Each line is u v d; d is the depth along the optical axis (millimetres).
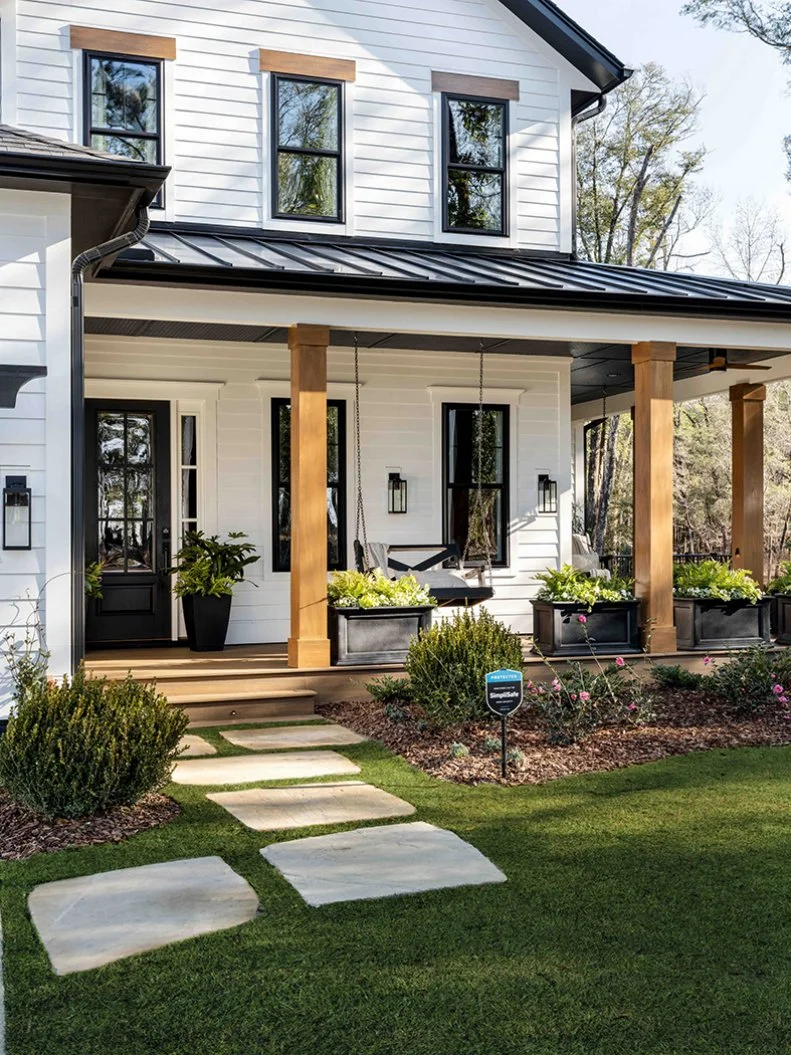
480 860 5496
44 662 7270
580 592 10547
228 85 11891
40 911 4848
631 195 30656
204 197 11789
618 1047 3648
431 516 13125
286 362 12453
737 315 10852
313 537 9766
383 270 10055
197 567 11352
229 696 9258
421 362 13039
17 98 11062
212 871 5344
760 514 14211
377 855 5578
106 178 7047
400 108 12672
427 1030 3766
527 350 12750
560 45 13344
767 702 9289
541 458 13648
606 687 8836
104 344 11680
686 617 11078
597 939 4516
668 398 10852
